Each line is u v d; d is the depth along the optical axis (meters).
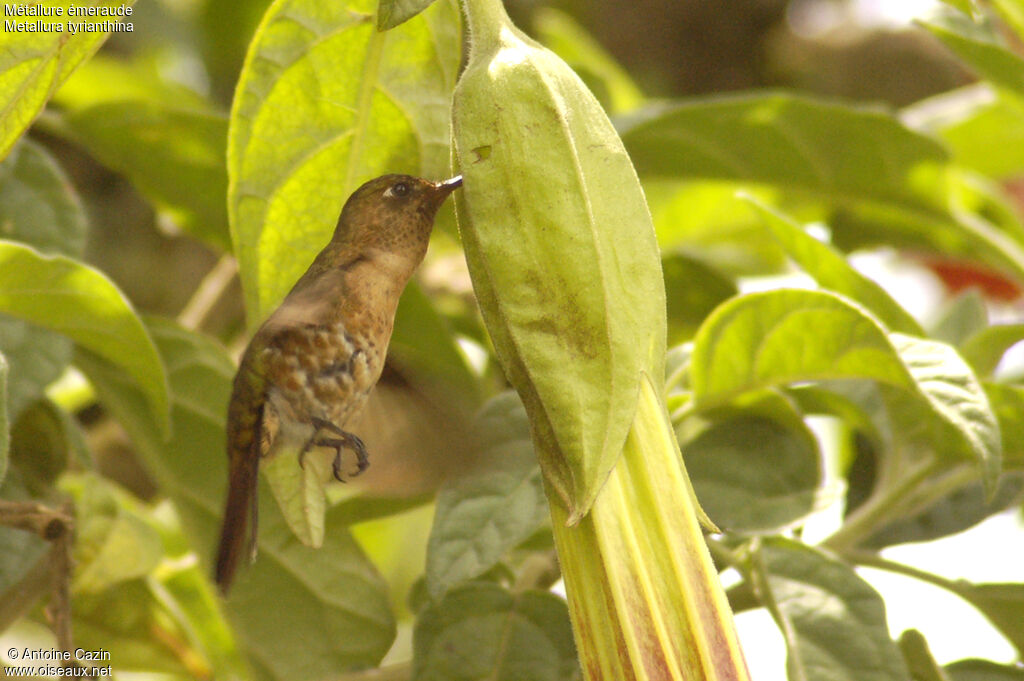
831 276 2.63
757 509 2.61
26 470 2.65
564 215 2.48
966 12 2.51
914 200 2.88
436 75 2.55
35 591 2.62
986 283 3.66
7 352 2.60
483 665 2.59
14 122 2.51
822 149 2.76
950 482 2.64
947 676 2.62
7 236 2.63
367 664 2.63
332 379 2.56
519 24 4.55
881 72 4.61
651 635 2.48
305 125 2.55
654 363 2.49
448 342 2.67
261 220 2.56
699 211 3.50
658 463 2.48
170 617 2.69
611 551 2.48
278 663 2.63
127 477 3.36
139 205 3.87
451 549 2.55
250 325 2.57
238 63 4.30
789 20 4.80
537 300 2.48
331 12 2.54
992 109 3.35
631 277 2.49
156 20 4.12
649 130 2.71
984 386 2.61
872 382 2.66
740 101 2.69
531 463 2.57
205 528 2.66
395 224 2.57
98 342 2.60
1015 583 2.62
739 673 2.48
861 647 2.56
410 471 2.58
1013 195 3.76
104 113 2.67
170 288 3.88
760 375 2.60
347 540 2.64
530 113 2.49
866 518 2.64
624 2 4.75
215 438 2.66
